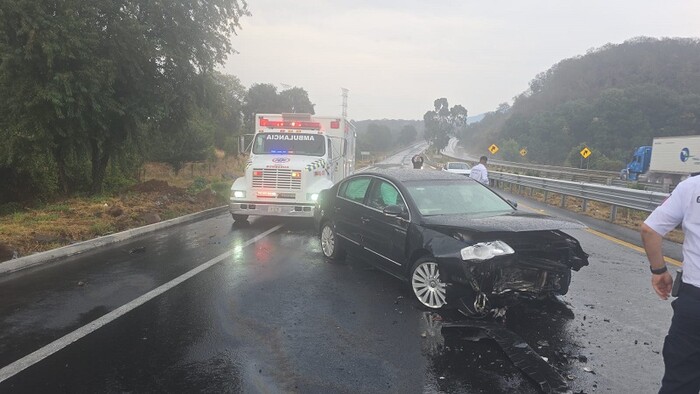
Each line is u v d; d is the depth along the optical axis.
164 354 4.17
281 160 11.59
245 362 4.03
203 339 4.49
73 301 5.55
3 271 6.74
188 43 15.01
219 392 3.54
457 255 5.03
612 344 4.48
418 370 3.91
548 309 5.46
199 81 15.75
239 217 11.60
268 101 67.94
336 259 7.73
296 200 11.07
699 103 72.31
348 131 15.46
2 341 4.41
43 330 4.67
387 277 6.75
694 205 2.53
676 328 2.58
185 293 5.89
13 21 11.49
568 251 5.58
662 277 2.70
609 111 74.75
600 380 3.78
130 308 5.32
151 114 14.41
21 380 3.69
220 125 51.56
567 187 16.55
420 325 4.90
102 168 15.73
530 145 87.31
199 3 15.05
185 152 27.75
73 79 12.36
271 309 5.34
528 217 5.64
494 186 28.55
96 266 7.21
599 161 55.06
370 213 6.71
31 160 13.91
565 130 80.12
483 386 3.66
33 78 12.20
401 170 7.30
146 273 6.82
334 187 8.02
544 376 3.75
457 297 5.08
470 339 4.53
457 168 31.14
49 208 11.66
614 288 6.34
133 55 13.59
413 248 5.68
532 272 5.49
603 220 13.35
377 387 3.62
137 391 3.54
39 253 7.50
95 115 13.30
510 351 4.18
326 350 4.28
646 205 11.52
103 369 3.88
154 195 15.22
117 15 13.31
